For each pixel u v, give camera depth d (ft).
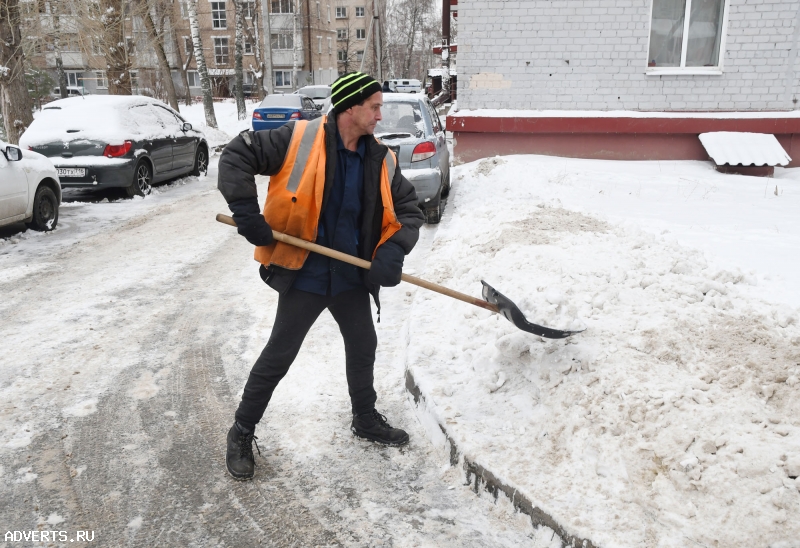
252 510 9.48
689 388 9.86
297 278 9.76
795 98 37.68
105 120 34.42
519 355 11.74
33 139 33.58
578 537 8.13
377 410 11.79
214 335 16.14
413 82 117.08
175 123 41.34
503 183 32.40
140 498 9.74
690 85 38.29
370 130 9.44
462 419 10.78
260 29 178.91
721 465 8.42
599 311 12.69
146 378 13.73
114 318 17.34
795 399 9.42
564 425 9.98
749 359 10.44
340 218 9.65
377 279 9.69
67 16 55.06
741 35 37.35
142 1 62.95
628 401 9.78
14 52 45.03
